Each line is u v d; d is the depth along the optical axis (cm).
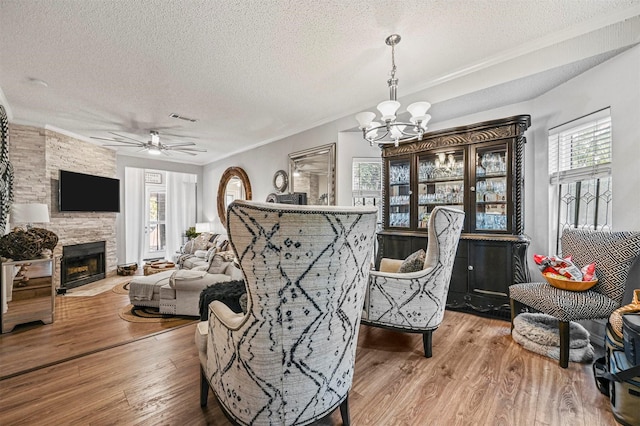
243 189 584
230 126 444
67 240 454
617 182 213
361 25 206
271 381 109
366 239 115
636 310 160
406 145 338
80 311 331
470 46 235
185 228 716
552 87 267
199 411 154
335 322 115
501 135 277
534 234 304
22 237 280
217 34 215
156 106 357
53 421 146
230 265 328
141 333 264
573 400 158
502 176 285
